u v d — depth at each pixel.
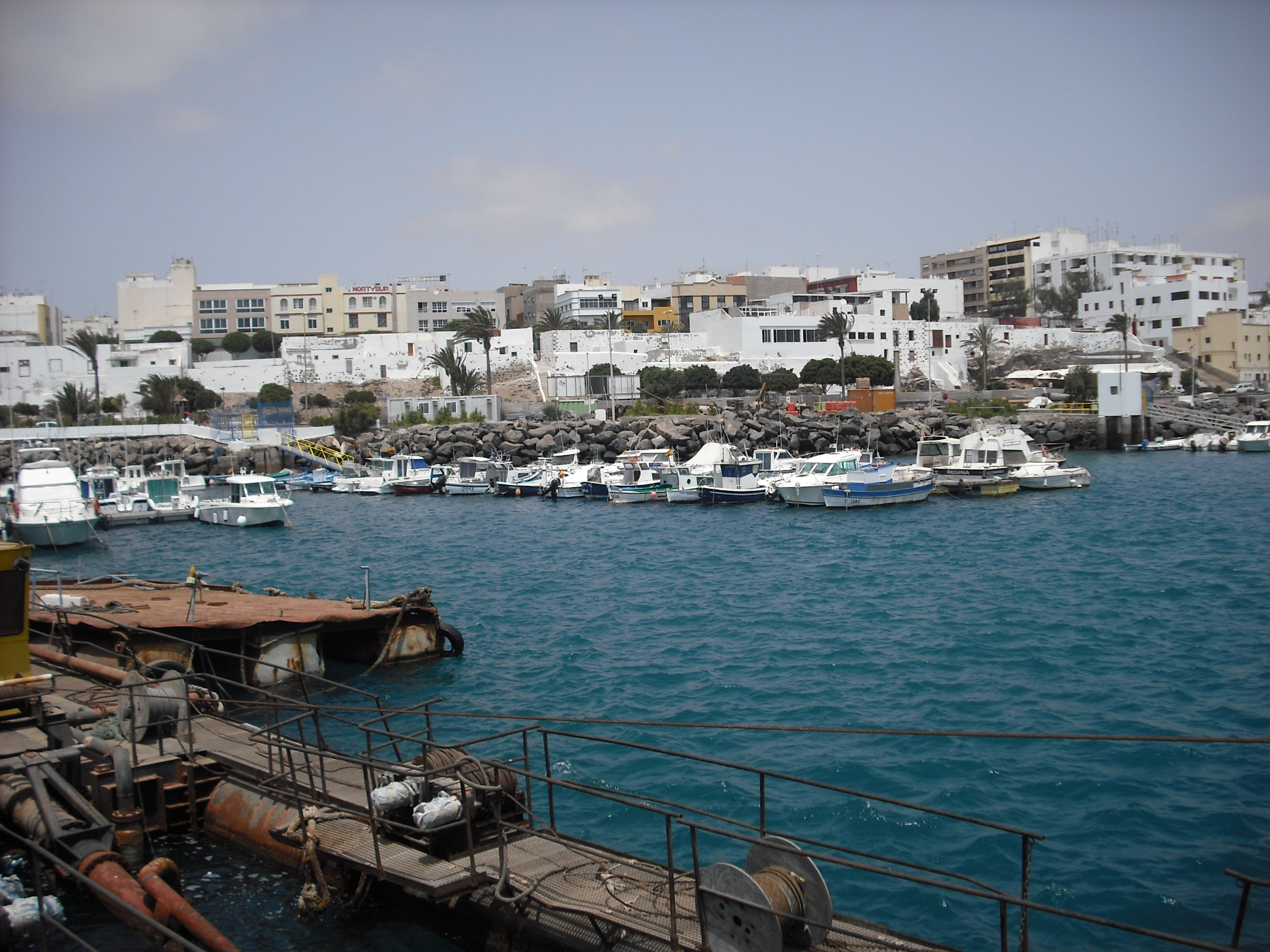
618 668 25.08
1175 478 72.06
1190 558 39.12
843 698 22.00
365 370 118.44
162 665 18.31
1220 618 28.80
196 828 14.62
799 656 25.77
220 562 46.94
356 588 38.19
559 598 34.84
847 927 10.09
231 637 22.56
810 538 48.25
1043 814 15.77
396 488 80.56
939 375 130.38
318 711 15.30
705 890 9.35
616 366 118.44
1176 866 14.09
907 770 17.62
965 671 23.83
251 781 14.63
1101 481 71.38
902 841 15.01
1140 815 15.59
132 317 161.75
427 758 12.93
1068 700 21.42
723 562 41.88
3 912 11.43
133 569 45.16
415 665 25.58
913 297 152.38
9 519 52.12
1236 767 17.38
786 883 9.34
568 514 63.41
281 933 12.09
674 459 78.12
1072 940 12.46
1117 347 139.38
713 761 10.58
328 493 83.62
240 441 97.00
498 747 19.17
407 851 12.09
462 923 11.57
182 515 65.88
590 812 16.11
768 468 70.56
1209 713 20.33
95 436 93.12
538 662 25.78
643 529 54.16
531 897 10.87
